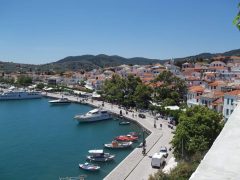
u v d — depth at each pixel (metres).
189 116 75.06
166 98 164.75
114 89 198.25
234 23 7.54
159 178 52.12
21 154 95.12
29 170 80.69
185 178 48.16
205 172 4.69
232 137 5.66
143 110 169.12
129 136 114.25
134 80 195.62
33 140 113.56
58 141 112.75
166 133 115.94
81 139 116.62
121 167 75.75
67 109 196.75
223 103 109.19
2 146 104.38
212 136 69.25
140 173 71.56
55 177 75.94
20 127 138.12
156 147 95.25
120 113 159.38
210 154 5.19
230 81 163.38
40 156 93.00
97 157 87.69
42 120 157.50
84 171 79.69
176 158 70.62
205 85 161.00
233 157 5.00
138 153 88.38
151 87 183.62
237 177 4.51
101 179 74.00
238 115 6.73
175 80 185.38
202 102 123.75
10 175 77.31
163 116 148.00
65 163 86.19
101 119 154.50
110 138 118.88
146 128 128.12
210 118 69.44
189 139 68.38
